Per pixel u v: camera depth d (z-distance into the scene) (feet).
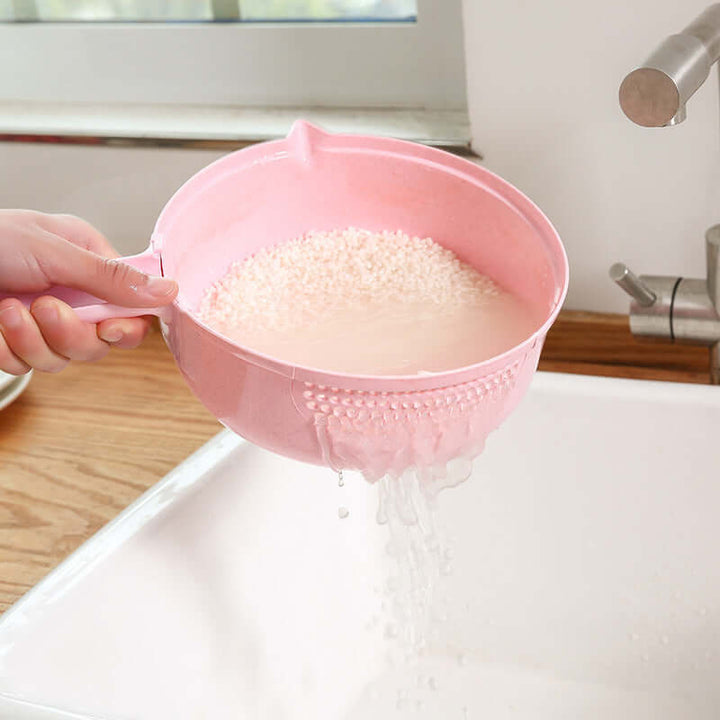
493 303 2.41
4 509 3.10
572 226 3.42
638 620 3.33
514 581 3.44
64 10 4.02
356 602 3.44
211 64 3.89
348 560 3.39
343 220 2.63
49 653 2.46
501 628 3.47
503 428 3.27
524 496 3.34
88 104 4.09
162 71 3.95
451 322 2.33
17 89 4.13
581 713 3.31
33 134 3.83
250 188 2.47
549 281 2.30
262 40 3.80
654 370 3.47
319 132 2.51
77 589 2.56
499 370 1.98
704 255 3.34
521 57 3.20
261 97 3.90
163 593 2.78
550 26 3.13
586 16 3.08
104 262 2.09
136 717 2.63
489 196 2.44
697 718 3.21
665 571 3.27
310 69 3.80
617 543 3.30
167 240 2.21
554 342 3.55
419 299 2.41
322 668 3.32
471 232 2.53
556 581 3.39
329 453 2.08
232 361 1.99
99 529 2.90
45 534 3.00
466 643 3.49
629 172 3.28
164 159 3.75
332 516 3.32
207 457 2.98
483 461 3.34
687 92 2.43
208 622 2.91
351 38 3.70
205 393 2.13
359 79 3.77
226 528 2.96
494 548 3.43
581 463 3.25
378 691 3.43
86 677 2.53
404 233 2.62
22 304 2.19
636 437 3.16
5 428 3.45
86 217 3.97
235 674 3.01
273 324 2.32
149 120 3.90
